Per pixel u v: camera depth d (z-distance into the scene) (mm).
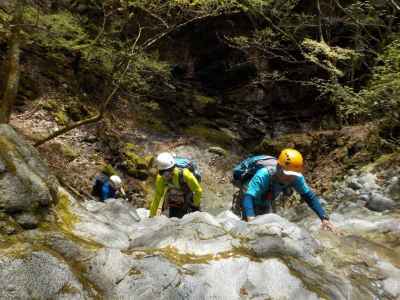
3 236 1877
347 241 3029
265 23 15211
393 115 7859
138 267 2049
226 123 16078
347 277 2525
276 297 2115
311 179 9195
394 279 2660
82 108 11234
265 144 11258
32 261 1804
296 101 17141
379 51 11070
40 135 9422
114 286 1947
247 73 17938
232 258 2242
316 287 2264
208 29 17234
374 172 7262
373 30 12547
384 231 4203
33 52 11453
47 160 8695
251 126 16422
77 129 10516
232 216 3158
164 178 3785
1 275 1712
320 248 2715
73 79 11961
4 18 7637
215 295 2029
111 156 10430
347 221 4891
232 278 2137
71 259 1977
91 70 12562
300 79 16969
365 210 6176
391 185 6578
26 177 2105
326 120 15969
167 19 8484
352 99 8195
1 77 8281
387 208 6000
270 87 17547
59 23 7762
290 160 3066
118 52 8344
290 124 16812
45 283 1768
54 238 2014
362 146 8812
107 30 8938
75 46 7906
